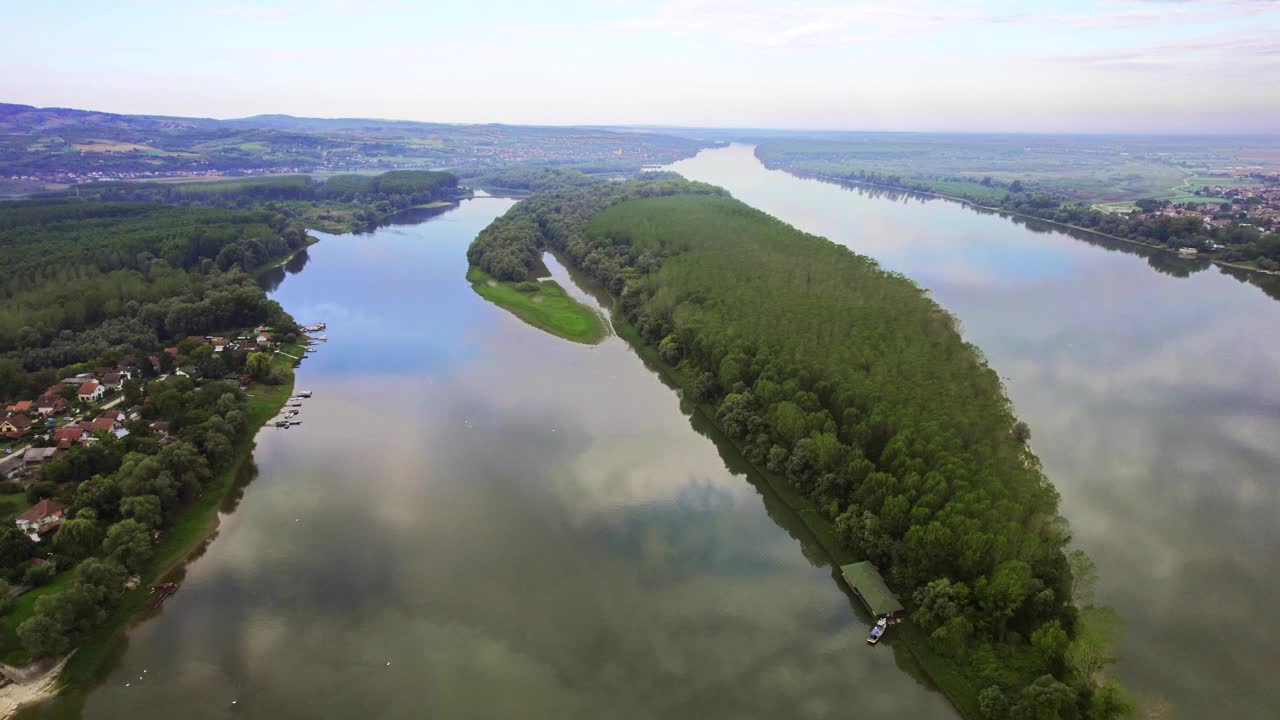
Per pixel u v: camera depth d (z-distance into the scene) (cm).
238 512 12438
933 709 8569
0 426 13700
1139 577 10781
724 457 14388
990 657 8806
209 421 13825
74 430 13488
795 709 8538
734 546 11600
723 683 8906
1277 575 10894
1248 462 14088
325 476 13562
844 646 9544
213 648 9462
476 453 14388
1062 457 14150
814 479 12362
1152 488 13138
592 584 10644
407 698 8694
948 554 9756
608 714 8469
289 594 10425
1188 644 9469
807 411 13438
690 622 9919
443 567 10981
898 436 11506
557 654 9338
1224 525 12106
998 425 12194
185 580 10738
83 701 8694
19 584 9919
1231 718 8362
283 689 8831
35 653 8869
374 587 10562
